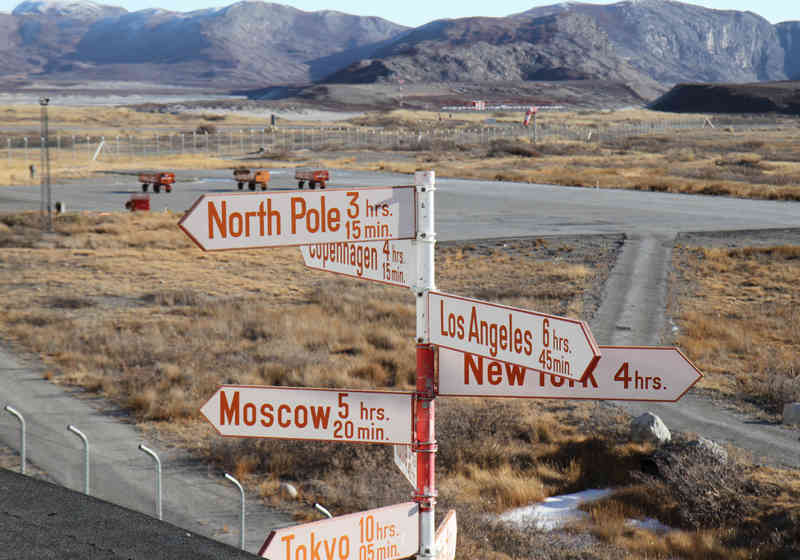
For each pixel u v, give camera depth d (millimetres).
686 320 42750
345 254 5988
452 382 5691
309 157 173500
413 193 5574
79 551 5488
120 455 24469
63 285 51969
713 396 30641
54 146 189500
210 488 22109
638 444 25500
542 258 61812
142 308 45750
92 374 32562
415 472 5691
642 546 18328
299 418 5789
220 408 5816
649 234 71062
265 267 59750
